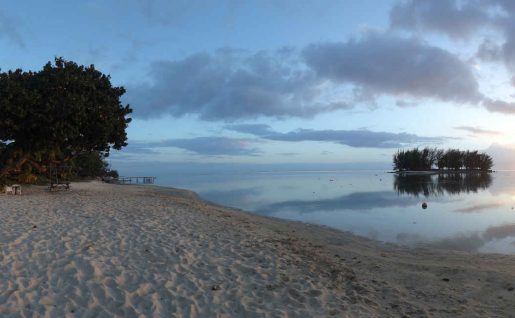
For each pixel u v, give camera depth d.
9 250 8.77
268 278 8.15
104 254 8.98
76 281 7.19
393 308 7.02
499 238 15.76
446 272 9.48
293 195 40.34
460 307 7.10
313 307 6.80
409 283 8.62
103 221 13.07
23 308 6.02
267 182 78.50
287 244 11.79
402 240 15.27
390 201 32.50
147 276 7.75
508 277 8.90
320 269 9.18
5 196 21.88
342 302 7.10
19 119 24.61
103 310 6.15
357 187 55.25
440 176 102.75
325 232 16.31
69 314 5.96
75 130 25.80
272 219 19.88
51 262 8.13
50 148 27.56
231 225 14.48
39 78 26.36
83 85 26.84
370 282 8.55
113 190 34.94
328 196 38.62
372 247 13.48
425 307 7.11
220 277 8.03
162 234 11.47
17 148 27.44
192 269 8.41
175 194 34.91
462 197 36.50
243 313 6.42
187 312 6.32
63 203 18.36
